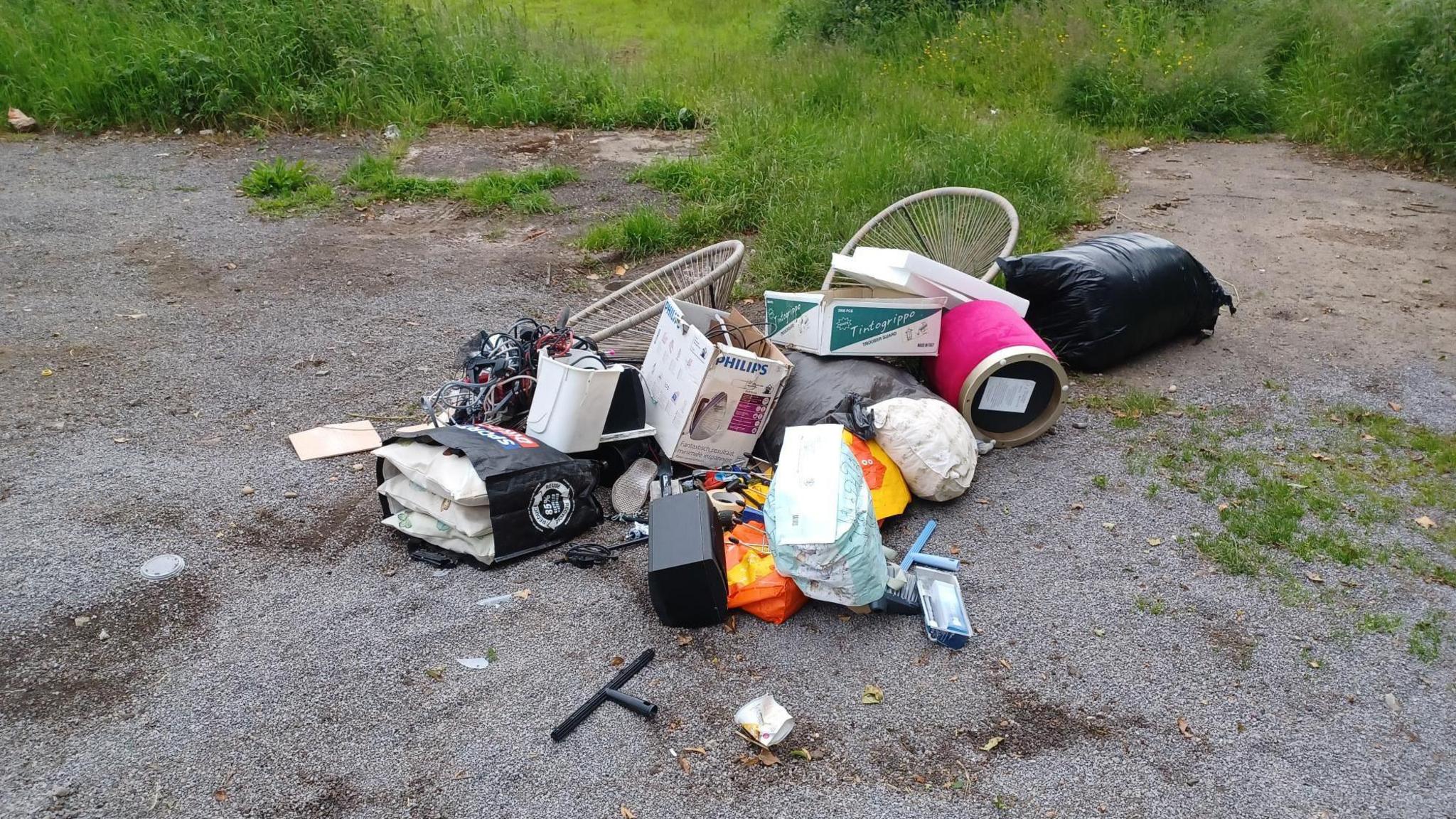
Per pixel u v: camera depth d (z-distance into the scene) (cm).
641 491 429
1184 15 1330
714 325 475
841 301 462
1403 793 298
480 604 376
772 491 365
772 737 311
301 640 358
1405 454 478
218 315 646
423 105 1111
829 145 918
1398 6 1162
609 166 971
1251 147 1113
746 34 1658
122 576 390
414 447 411
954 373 473
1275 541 409
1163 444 487
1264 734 318
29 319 631
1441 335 609
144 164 965
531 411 431
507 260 751
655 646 355
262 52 1101
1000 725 321
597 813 291
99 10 1158
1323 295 675
